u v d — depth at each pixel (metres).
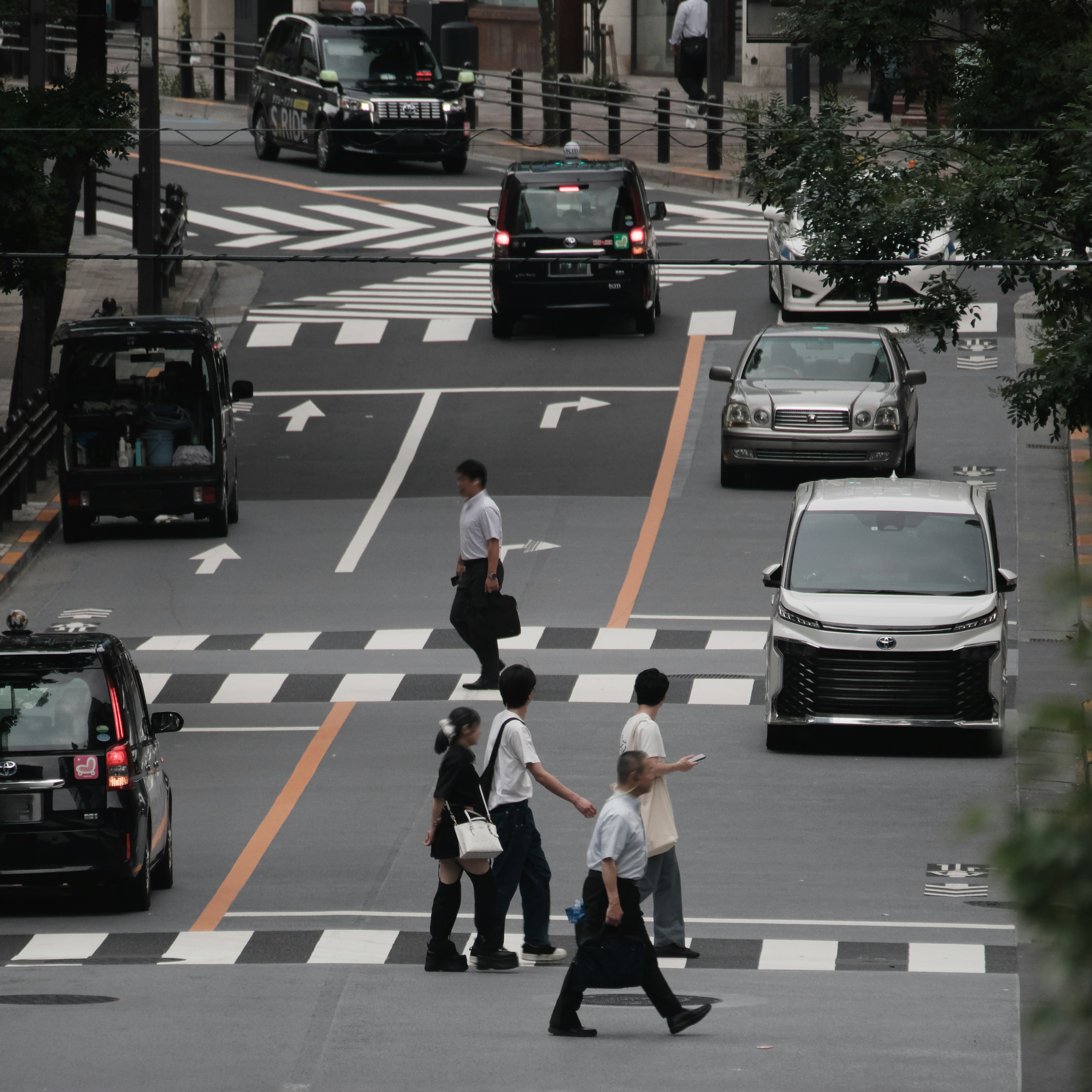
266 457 101.88
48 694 42.88
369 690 67.19
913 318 75.94
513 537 87.25
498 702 65.00
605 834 30.78
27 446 95.19
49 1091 26.42
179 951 40.22
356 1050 29.16
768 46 189.38
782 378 94.75
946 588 59.25
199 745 60.78
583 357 117.62
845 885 45.62
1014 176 71.75
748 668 69.38
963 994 34.53
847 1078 26.70
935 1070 27.20
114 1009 32.59
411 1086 26.66
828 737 61.50
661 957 39.41
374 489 95.88
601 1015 32.94
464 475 65.25
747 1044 29.58
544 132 177.00
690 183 163.12
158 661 71.62
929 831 50.38
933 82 81.31
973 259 72.12
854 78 185.12
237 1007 32.78
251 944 40.94
